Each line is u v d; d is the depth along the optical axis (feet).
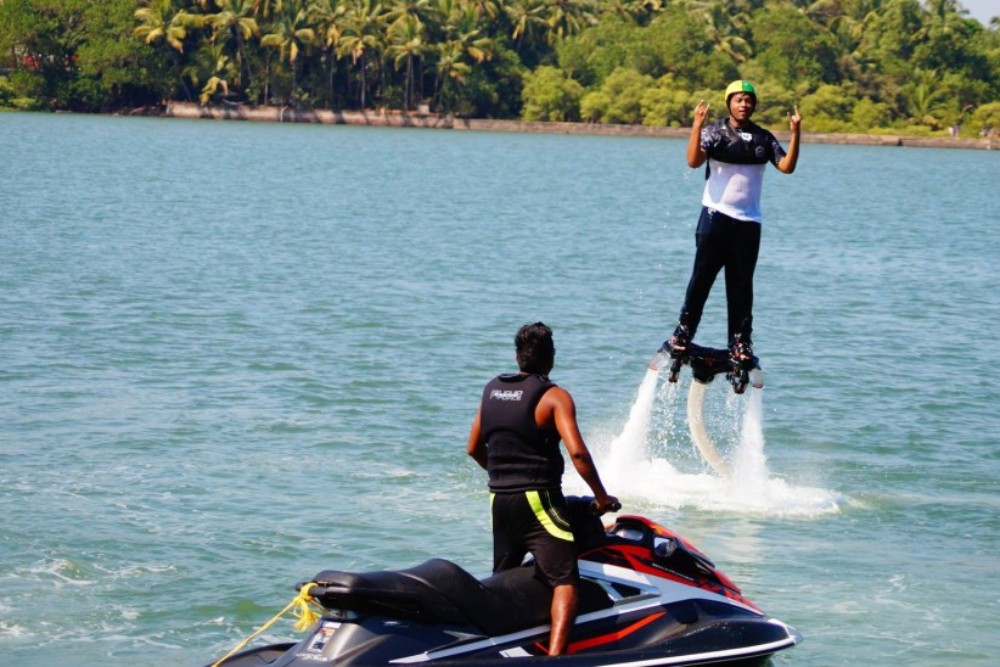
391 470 100.27
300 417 116.26
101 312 168.86
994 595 76.84
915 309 204.44
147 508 88.12
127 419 113.19
